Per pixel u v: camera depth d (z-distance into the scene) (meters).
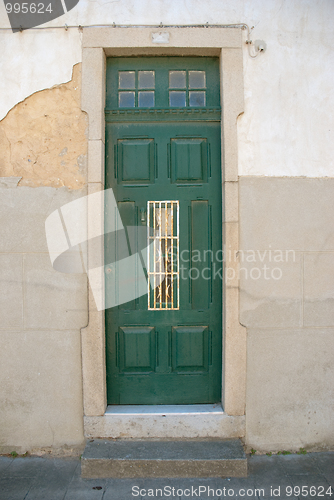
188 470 2.48
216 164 2.87
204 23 2.73
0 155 2.73
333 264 2.77
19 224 2.72
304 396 2.77
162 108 2.86
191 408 2.82
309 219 2.76
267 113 2.75
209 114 2.85
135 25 2.72
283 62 2.75
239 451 2.57
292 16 2.75
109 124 2.86
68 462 2.66
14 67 2.71
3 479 2.47
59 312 2.72
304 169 2.76
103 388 2.74
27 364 2.72
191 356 2.88
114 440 2.71
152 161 2.88
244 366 2.73
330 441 2.79
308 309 2.76
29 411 2.72
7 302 2.71
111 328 2.87
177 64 2.88
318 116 2.77
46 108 2.73
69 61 2.71
